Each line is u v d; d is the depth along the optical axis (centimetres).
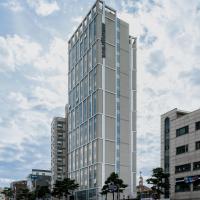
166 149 9788
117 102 14925
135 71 15925
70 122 17325
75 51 17475
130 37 16188
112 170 14038
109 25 15338
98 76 14488
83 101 15850
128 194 13725
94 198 13575
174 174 9244
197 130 8600
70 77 17875
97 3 15162
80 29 17012
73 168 16238
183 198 8725
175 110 9606
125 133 14875
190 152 8750
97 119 14138
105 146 14062
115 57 15262
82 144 15462
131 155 14825
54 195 14025
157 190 8881
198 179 8094
